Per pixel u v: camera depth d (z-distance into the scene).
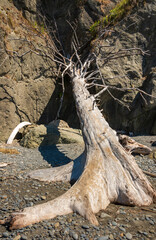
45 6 9.25
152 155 6.00
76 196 2.84
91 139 4.22
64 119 9.67
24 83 7.47
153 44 9.10
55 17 9.48
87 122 4.71
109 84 8.64
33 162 5.24
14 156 5.51
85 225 2.36
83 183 3.13
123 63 9.04
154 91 8.68
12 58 6.89
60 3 9.38
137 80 9.09
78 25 8.98
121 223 2.52
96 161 3.63
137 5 8.83
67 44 9.41
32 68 7.83
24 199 3.13
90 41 8.98
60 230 2.26
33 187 3.64
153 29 8.91
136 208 3.04
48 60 8.60
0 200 3.06
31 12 8.44
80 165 4.09
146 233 2.28
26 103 7.53
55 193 3.42
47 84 8.45
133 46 9.09
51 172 4.29
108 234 2.23
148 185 3.36
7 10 7.30
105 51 8.77
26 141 6.58
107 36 8.92
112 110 9.49
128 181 3.33
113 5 9.07
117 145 3.90
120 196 3.22
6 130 6.71
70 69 7.43
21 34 7.54
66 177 4.05
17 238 2.12
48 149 6.50
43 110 8.34
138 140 8.13
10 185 3.68
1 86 6.52
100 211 2.88
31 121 7.79
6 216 2.60
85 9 8.98
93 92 8.77
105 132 4.29
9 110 6.78
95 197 2.97
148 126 9.65
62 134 7.23
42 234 2.20
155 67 9.05
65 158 5.74
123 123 9.72
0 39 6.46
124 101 9.20
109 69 8.75
